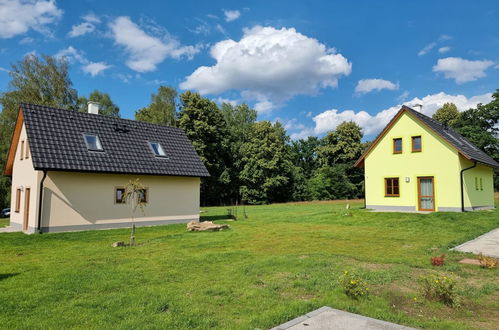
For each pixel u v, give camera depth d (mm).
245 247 10375
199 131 41781
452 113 50062
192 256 8922
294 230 14375
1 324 4406
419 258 8469
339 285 5980
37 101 32312
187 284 6250
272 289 5926
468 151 21656
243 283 6305
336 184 45469
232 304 5188
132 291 5805
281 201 49469
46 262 8391
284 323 4293
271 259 8281
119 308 4984
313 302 5105
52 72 33281
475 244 10500
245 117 58406
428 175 20875
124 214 17031
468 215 17484
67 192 15305
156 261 8305
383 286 6020
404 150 22016
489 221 15711
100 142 17219
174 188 19141
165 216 18594
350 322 4289
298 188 49688
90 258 8812
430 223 15523
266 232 13828
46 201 14727
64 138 16109
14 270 7480
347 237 12172
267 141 47094
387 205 22500
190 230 15016
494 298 5480
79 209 15594
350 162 48719
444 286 5246
